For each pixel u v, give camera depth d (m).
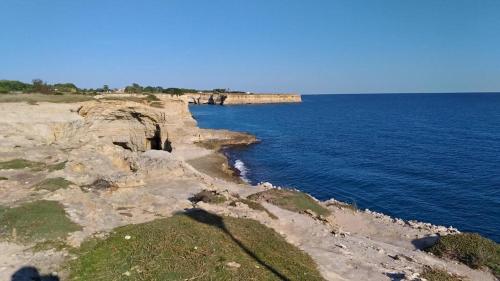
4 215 17.95
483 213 37.69
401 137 91.19
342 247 21.14
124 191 26.03
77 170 31.62
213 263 14.30
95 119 58.03
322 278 15.47
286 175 54.03
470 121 125.69
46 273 13.37
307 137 94.06
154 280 12.76
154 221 18.92
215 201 26.12
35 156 35.09
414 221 32.81
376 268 18.33
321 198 43.50
